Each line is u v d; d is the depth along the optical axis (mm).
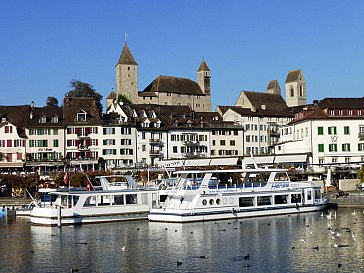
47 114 141625
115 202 79125
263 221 74000
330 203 88500
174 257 53625
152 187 85000
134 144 144500
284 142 138250
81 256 55312
